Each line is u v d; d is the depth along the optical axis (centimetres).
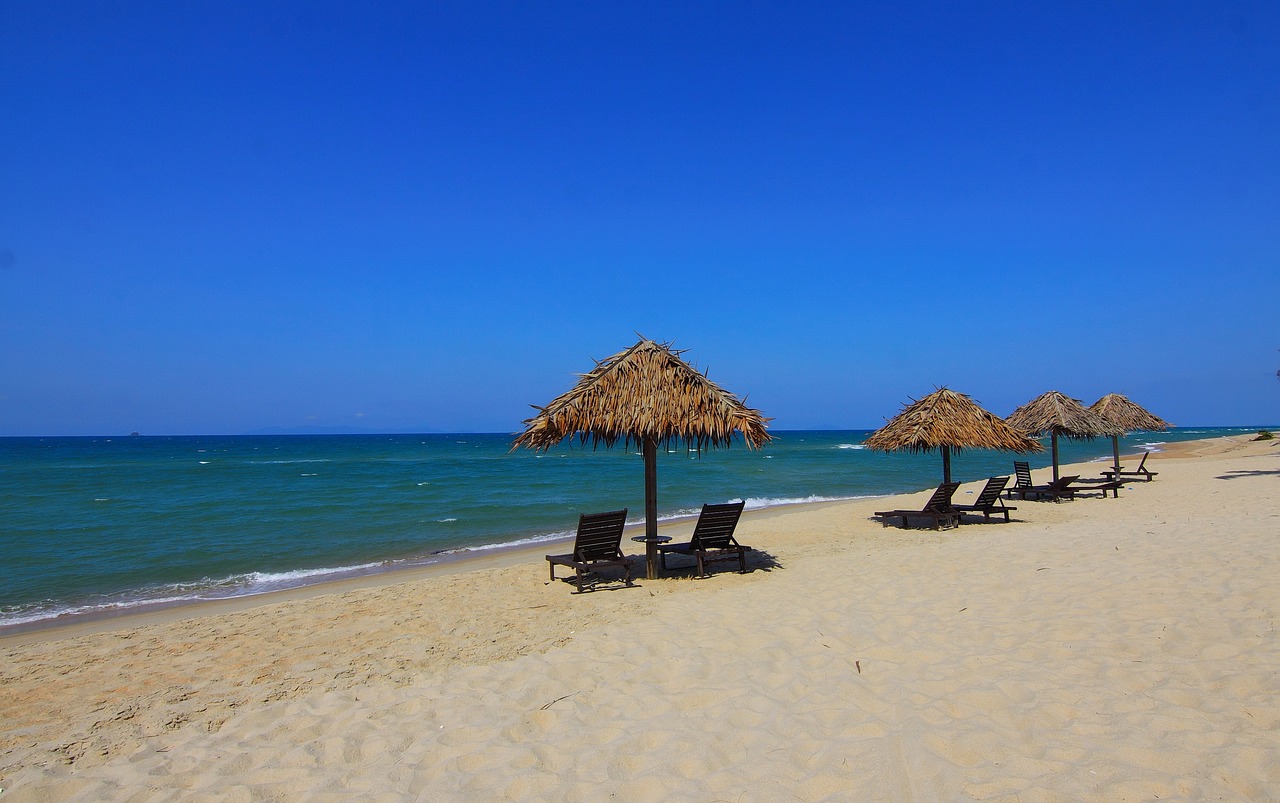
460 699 502
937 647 547
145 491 2866
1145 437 9938
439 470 4312
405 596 916
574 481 3319
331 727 464
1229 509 1380
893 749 386
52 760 435
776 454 6188
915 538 1252
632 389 891
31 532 1762
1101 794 329
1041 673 478
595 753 404
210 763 418
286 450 8962
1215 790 326
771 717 438
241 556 1439
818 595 752
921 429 1342
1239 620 552
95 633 824
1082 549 898
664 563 1013
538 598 871
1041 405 1841
